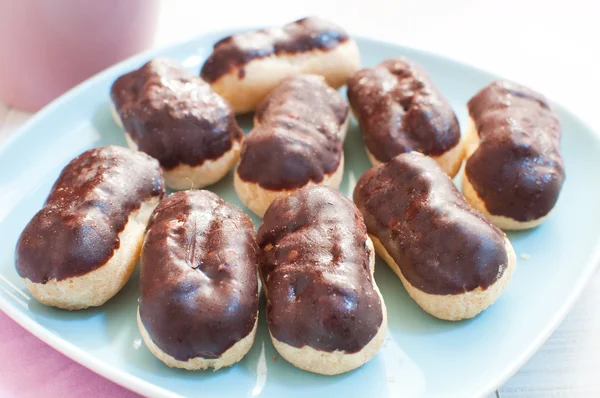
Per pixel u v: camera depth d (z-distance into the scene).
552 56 0.52
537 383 0.32
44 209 0.34
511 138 0.36
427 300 0.33
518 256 0.36
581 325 0.34
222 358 0.31
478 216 0.34
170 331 0.30
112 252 0.33
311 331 0.30
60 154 0.40
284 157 0.37
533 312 0.34
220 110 0.39
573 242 0.36
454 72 0.45
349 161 0.41
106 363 0.31
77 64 0.45
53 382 0.32
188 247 0.32
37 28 0.42
